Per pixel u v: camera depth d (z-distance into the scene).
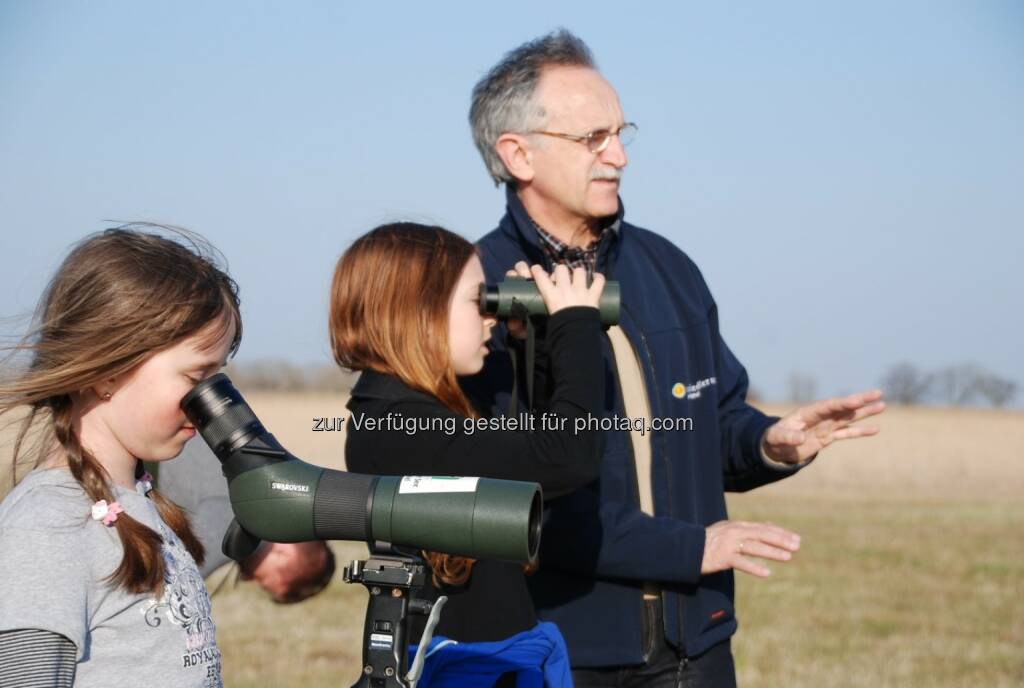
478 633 3.91
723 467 5.50
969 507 26.20
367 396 3.96
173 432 3.04
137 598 2.85
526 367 4.23
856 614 12.77
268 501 3.02
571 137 5.00
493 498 2.95
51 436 2.96
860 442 44.25
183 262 3.02
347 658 10.18
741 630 11.86
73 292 2.92
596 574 4.77
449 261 3.97
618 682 4.95
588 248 5.24
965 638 11.59
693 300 5.33
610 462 4.89
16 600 2.64
